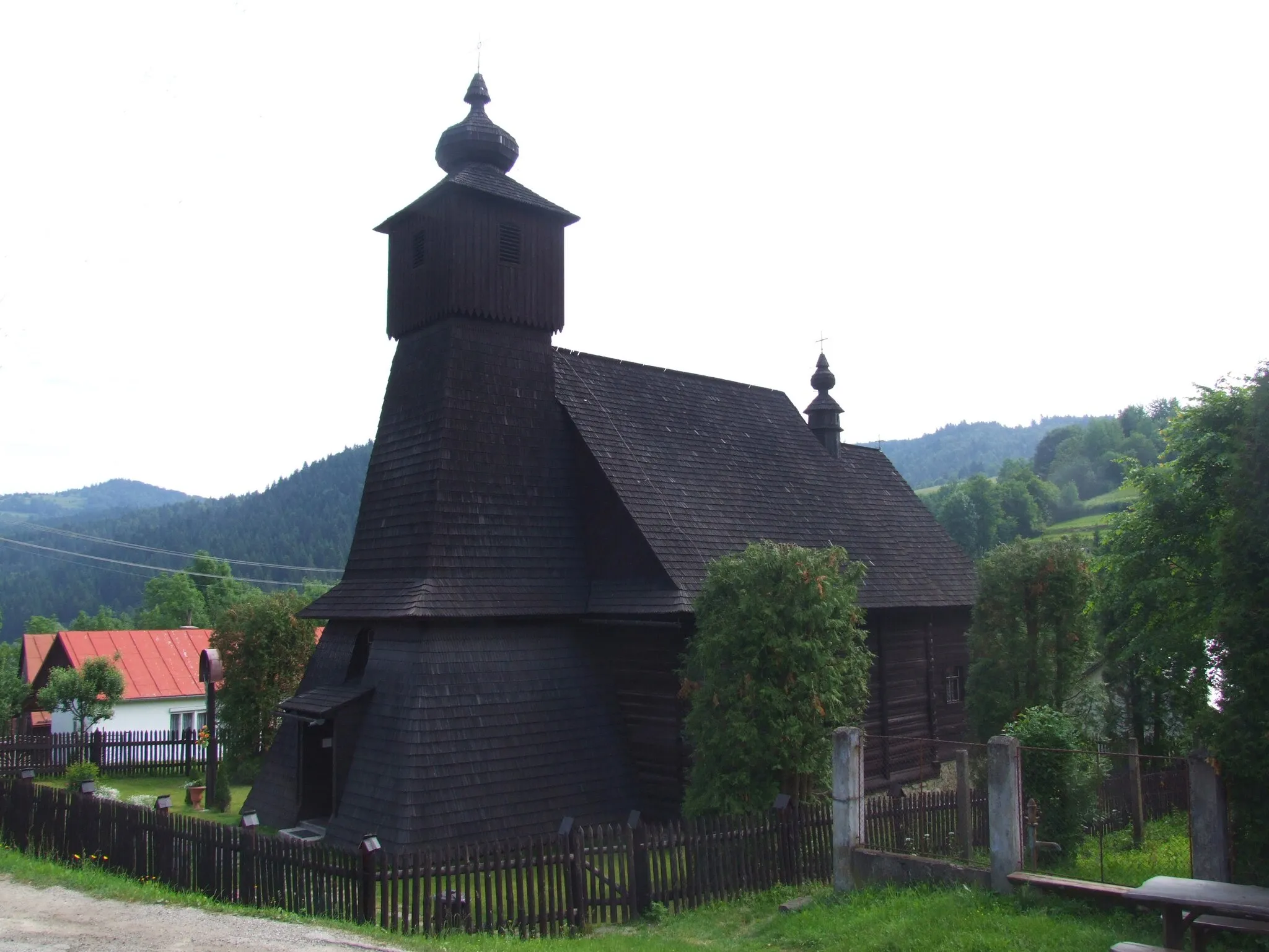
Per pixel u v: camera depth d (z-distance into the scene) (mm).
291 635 26969
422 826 16922
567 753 19391
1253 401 10734
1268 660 9906
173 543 173500
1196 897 8984
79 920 10992
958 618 28625
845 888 12828
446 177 21703
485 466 20469
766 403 29328
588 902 12750
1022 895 10914
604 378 24453
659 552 20188
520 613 19547
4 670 36281
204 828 13492
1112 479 108125
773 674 16250
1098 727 22719
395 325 22453
